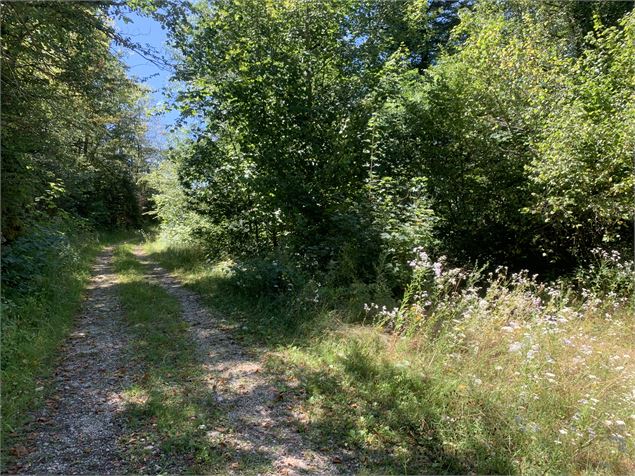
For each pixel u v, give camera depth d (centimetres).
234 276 780
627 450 306
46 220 1141
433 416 344
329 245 809
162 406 369
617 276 702
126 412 365
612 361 431
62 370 457
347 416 354
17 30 674
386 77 977
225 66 916
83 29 700
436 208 1041
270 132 897
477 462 296
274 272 707
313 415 358
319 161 905
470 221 1045
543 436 311
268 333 566
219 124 966
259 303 681
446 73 1123
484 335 462
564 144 766
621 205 729
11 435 325
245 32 919
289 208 877
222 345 532
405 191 908
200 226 1223
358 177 940
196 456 304
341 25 963
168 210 1759
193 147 1005
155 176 1988
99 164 2016
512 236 1018
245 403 381
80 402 383
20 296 643
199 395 394
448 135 1053
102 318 670
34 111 765
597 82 840
